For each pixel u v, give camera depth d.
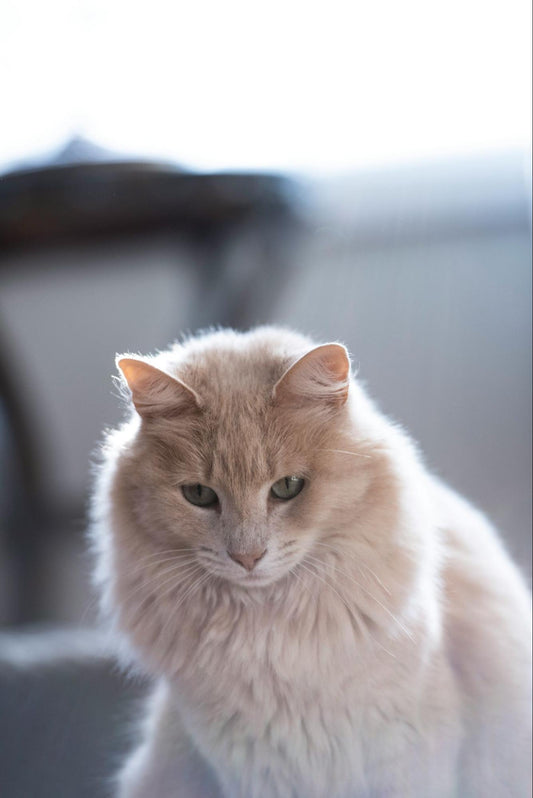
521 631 0.75
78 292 1.34
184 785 0.72
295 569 0.66
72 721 0.82
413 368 1.26
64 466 1.32
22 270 1.19
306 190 1.06
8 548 1.23
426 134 1.24
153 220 0.96
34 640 0.92
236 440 0.64
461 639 0.71
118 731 0.81
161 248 1.05
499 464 1.20
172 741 0.73
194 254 1.06
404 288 1.27
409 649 0.65
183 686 0.68
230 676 0.66
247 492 0.64
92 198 0.93
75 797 0.77
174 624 0.68
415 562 0.66
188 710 0.68
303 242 1.12
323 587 0.66
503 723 0.71
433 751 0.67
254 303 1.03
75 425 1.34
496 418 1.24
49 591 1.21
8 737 0.81
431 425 1.24
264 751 0.67
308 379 0.65
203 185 0.93
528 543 0.95
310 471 0.65
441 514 0.74
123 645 0.71
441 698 0.67
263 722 0.66
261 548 0.64
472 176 1.26
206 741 0.68
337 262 1.26
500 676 0.72
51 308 1.38
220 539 0.65
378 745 0.66
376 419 0.69
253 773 0.68
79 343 1.36
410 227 1.27
